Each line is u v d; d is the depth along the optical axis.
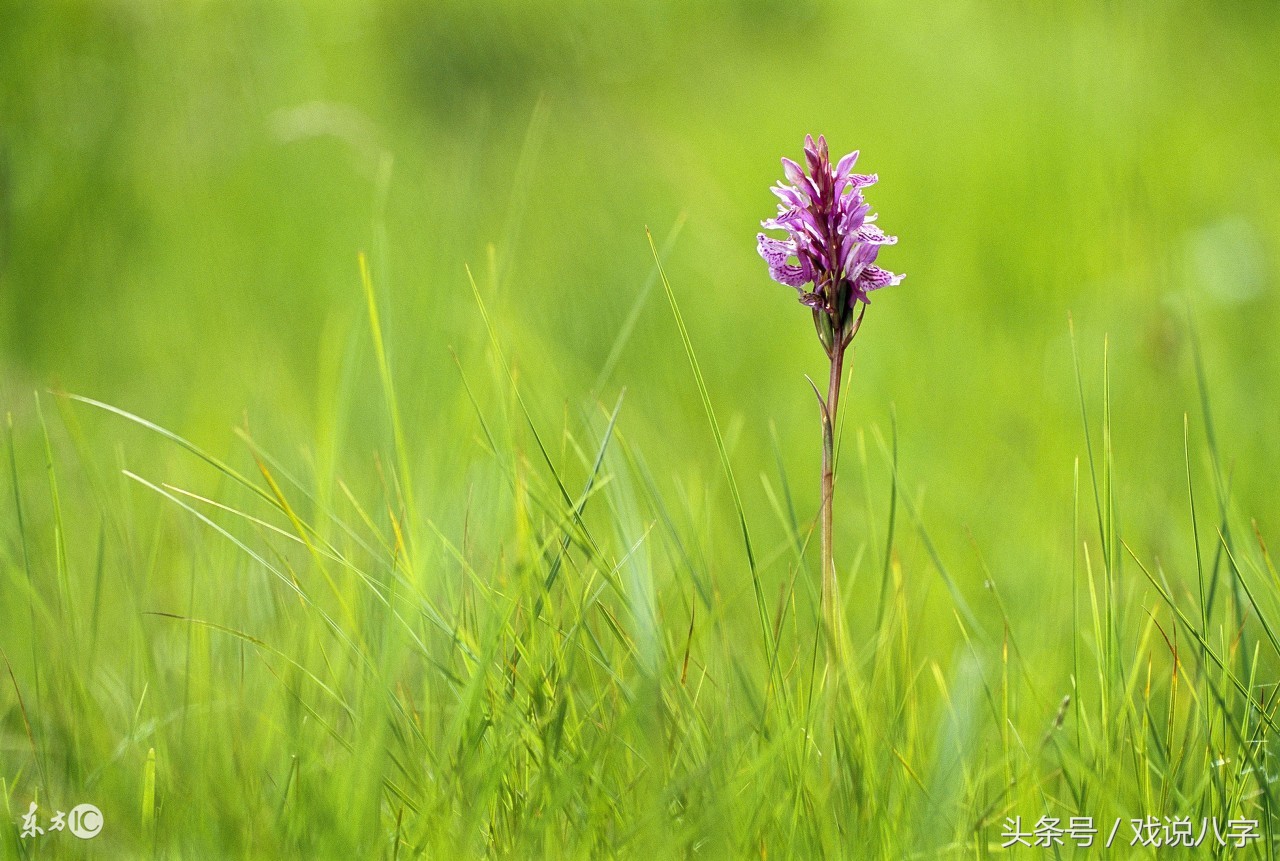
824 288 1.93
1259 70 4.18
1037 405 2.32
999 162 3.64
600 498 2.06
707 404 1.94
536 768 1.93
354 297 2.70
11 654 2.04
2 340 2.90
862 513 2.17
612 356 2.01
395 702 1.93
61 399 2.13
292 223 3.52
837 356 1.93
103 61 3.91
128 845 1.92
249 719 1.97
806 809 1.91
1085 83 4.02
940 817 1.93
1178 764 1.94
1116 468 2.16
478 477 2.03
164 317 3.05
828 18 6.27
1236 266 2.74
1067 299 2.84
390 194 3.37
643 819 1.89
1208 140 3.60
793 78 5.44
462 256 2.44
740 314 2.93
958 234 3.31
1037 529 2.13
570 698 1.94
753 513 2.15
